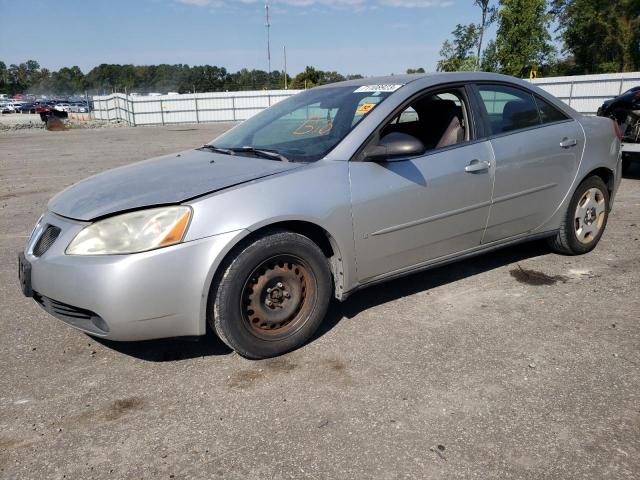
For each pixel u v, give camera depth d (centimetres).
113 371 297
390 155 316
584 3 4022
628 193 724
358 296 393
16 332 347
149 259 267
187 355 313
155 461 224
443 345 316
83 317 284
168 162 368
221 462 222
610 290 390
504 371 285
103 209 284
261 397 268
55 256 282
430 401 260
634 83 2362
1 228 637
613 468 213
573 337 321
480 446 228
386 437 235
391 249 339
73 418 255
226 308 284
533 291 393
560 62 4391
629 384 271
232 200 284
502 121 393
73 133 2892
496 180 379
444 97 385
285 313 306
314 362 301
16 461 227
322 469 217
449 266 451
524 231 415
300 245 301
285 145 351
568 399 259
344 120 347
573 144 425
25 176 1094
